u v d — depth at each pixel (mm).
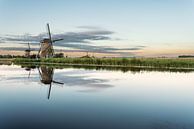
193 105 10102
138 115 8250
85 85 15633
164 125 7051
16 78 19547
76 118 7754
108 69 30828
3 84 15938
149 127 6824
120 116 8078
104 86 15305
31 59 51594
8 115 8102
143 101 10836
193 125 7055
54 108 9172
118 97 11680
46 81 17547
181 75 22938
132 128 6723
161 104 10242
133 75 22516
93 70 28562
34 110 8852
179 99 11445
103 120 7531
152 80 18938
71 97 11461
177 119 7766
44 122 7297
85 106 9562
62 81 17547
